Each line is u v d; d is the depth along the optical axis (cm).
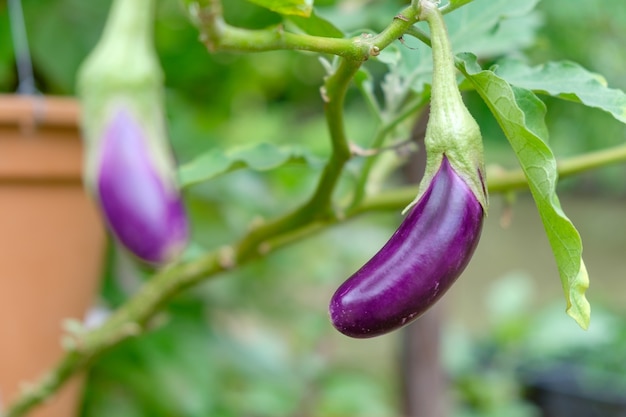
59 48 150
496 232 487
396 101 88
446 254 64
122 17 92
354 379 238
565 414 265
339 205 94
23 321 109
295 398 207
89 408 148
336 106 76
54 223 110
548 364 281
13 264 107
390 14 125
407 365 170
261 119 241
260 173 192
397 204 94
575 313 64
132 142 90
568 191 460
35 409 111
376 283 64
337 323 65
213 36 69
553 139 177
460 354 258
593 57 157
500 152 191
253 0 71
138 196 89
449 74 65
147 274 158
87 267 116
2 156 104
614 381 273
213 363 164
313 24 80
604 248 472
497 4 89
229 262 96
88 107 91
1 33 146
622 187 424
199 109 200
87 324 138
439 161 65
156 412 153
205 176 91
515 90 70
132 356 151
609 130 169
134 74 91
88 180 91
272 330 230
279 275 209
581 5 147
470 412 248
